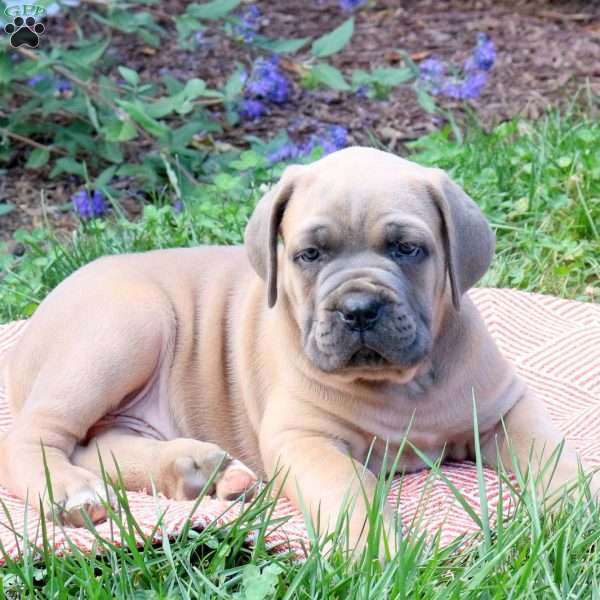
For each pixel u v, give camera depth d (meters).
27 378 5.30
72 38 10.91
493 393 4.90
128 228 7.53
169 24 11.34
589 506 4.15
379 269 4.47
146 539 4.05
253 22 11.14
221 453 4.77
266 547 4.16
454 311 4.83
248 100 9.72
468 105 9.72
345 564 3.84
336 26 11.51
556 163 7.64
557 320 6.35
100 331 5.09
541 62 10.41
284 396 4.87
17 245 8.12
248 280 5.38
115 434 5.13
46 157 8.82
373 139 9.02
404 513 4.50
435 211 4.68
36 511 4.64
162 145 8.76
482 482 4.17
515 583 3.65
